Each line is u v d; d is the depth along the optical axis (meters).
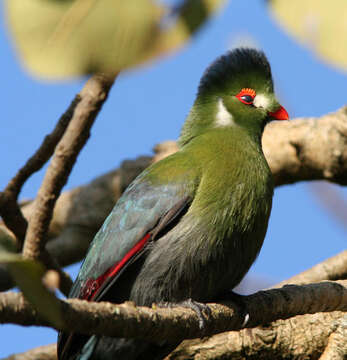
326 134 10.03
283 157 10.27
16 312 3.33
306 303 6.70
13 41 1.70
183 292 7.04
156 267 6.97
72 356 7.23
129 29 1.76
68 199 11.05
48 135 6.75
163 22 1.77
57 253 10.70
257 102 8.55
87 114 6.29
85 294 7.15
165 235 7.07
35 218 6.95
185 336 5.39
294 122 10.45
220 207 7.06
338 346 6.96
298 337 7.35
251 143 8.04
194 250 6.93
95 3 1.74
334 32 1.69
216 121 8.54
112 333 4.38
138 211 7.19
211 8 1.77
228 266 7.11
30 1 1.69
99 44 1.75
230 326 6.36
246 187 7.31
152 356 7.14
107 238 7.25
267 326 7.45
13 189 7.14
